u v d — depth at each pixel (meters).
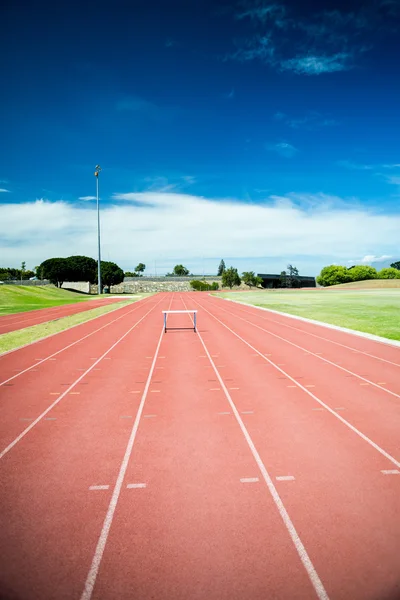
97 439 6.36
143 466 5.43
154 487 4.87
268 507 4.41
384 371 10.75
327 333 17.97
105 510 4.39
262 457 5.67
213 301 47.88
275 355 13.12
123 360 12.51
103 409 7.83
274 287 127.38
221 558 3.62
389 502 4.49
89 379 10.16
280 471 5.25
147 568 3.51
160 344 15.55
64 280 86.88
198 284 106.75
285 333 18.19
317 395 8.64
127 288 111.19
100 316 27.73
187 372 10.88
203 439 6.33
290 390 9.05
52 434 6.58
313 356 12.86
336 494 4.67
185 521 4.17
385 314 25.28
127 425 6.96
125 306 38.91
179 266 154.50
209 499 4.59
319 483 4.93
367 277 116.75
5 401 8.37
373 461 5.51
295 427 6.80
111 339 16.88
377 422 7.00
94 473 5.23
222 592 3.24
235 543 3.82
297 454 5.75
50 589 3.29
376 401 8.18
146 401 8.33
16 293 51.97
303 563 3.55
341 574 3.42
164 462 5.54
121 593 3.24
